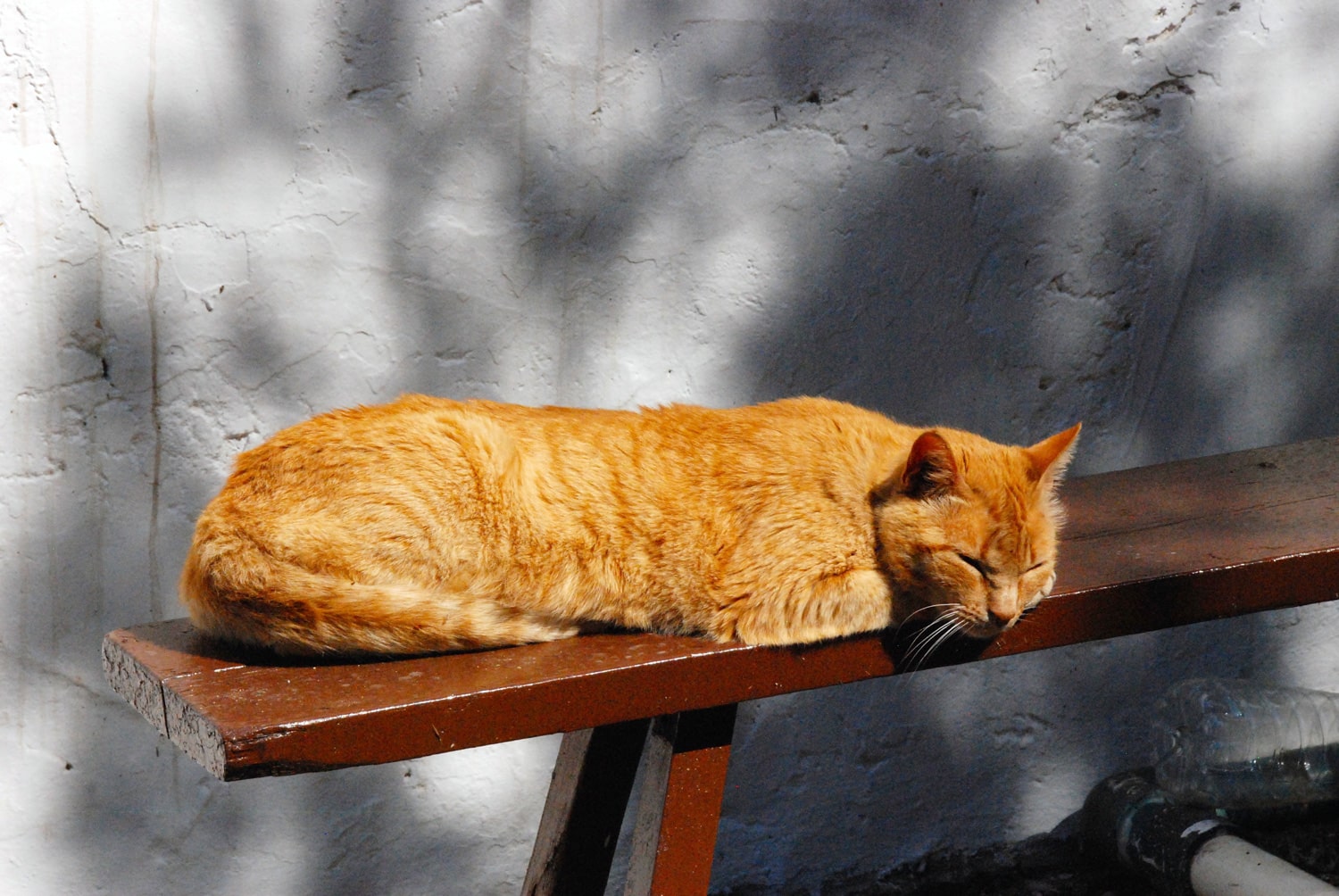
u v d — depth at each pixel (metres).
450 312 3.33
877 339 3.71
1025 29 3.64
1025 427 3.91
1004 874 4.12
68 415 3.07
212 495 3.23
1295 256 4.03
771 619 2.33
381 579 2.23
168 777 3.33
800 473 2.44
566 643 2.36
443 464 2.29
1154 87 3.78
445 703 1.98
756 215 3.52
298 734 1.86
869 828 4.05
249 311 3.16
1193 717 4.14
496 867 3.70
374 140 3.18
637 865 2.46
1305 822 4.14
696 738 2.38
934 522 2.34
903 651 2.42
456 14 3.17
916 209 3.65
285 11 3.04
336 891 3.55
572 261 3.40
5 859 3.26
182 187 3.04
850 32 3.49
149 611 3.25
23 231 2.94
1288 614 4.32
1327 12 3.89
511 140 3.29
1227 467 3.40
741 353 3.60
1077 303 3.86
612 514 2.40
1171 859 3.75
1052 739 4.16
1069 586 2.47
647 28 3.34
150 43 2.95
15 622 3.13
